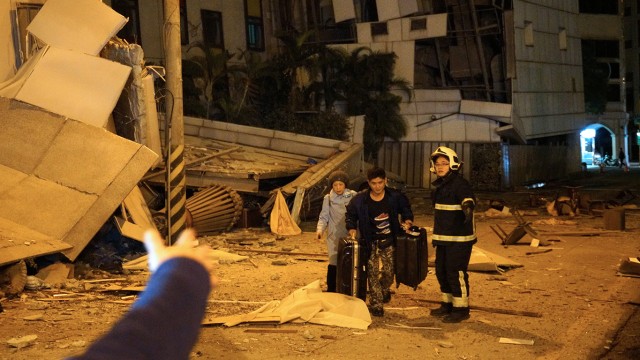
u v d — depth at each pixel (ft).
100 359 2.71
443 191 27.89
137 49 44.80
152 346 2.83
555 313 29.48
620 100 209.36
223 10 105.09
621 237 52.85
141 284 34.09
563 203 68.69
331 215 30.55
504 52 120.47
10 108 39.01
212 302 30.66
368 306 28.91
